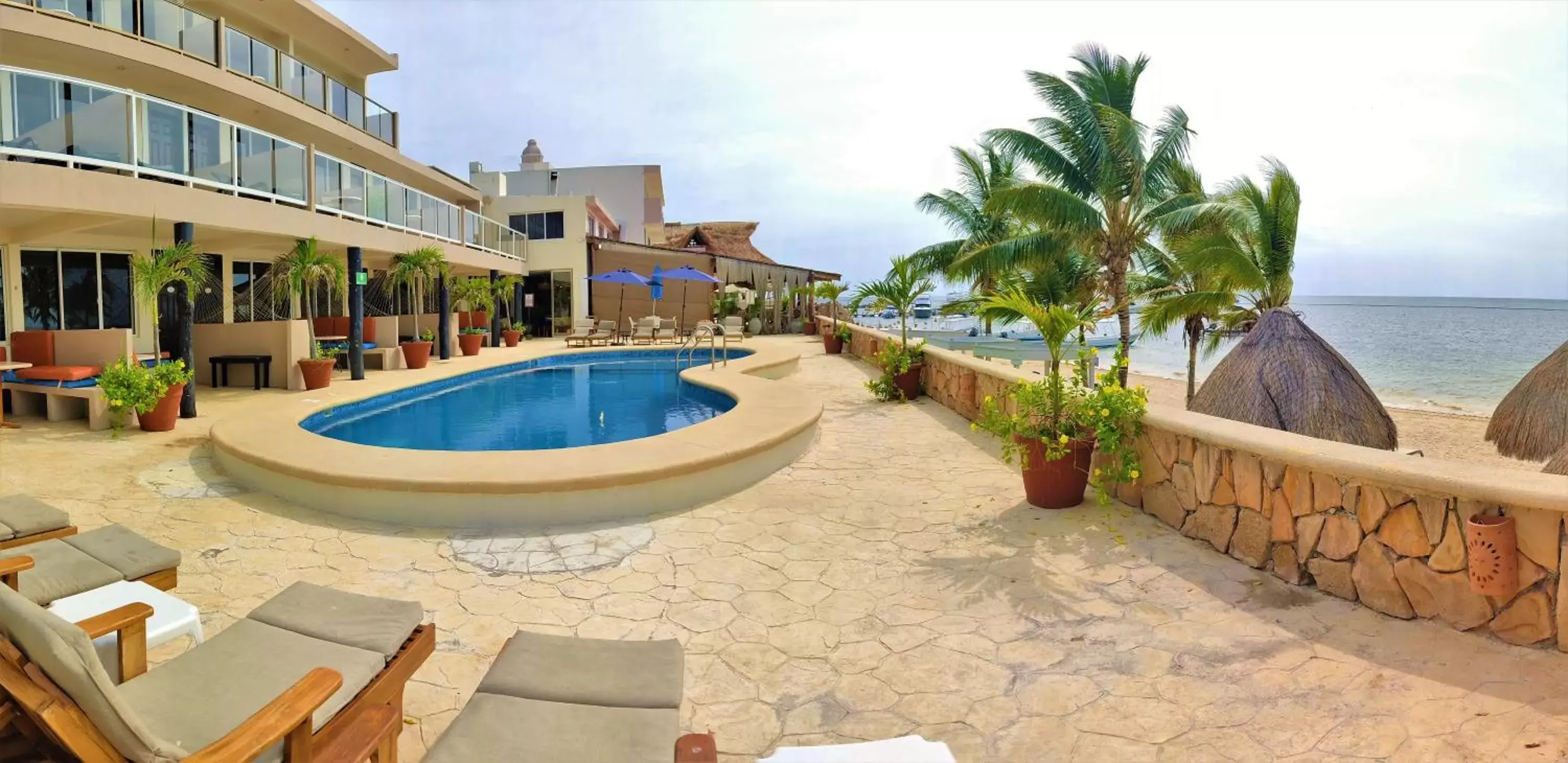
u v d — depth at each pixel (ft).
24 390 33.09
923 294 43.47
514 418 39.91
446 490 19.39
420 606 10.29
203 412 35.53
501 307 86.22
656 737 7.47
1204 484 16.80
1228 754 9.42
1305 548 14.29
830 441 30.22
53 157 28.19
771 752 9.82
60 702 6.21
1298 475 14.43
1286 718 10.11
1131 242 57.36
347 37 65.31
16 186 26.50
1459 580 11.91
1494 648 11.34
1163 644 12.36
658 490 20.72
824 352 78.02
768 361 55.62
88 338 34.71
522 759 7.04
